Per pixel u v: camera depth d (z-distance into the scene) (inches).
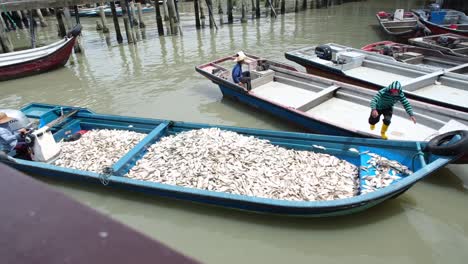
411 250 196.9
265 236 210.5
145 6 1178.0
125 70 563.8
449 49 454.3
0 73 521.7
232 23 885.2
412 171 223.6
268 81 412.2
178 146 269.1
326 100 355.3
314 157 254.1
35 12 1111.6
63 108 351.9
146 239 32.9
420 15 663.8
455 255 192.5
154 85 483.8
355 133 270.5
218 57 602.9
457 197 232.7
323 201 194.5
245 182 227.5
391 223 214.1
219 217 225.9
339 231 209.8
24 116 306.2
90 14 1101.7
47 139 279.7
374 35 686.5
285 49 629.3
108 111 408.5
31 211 35.5
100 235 33.0
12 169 41.7
